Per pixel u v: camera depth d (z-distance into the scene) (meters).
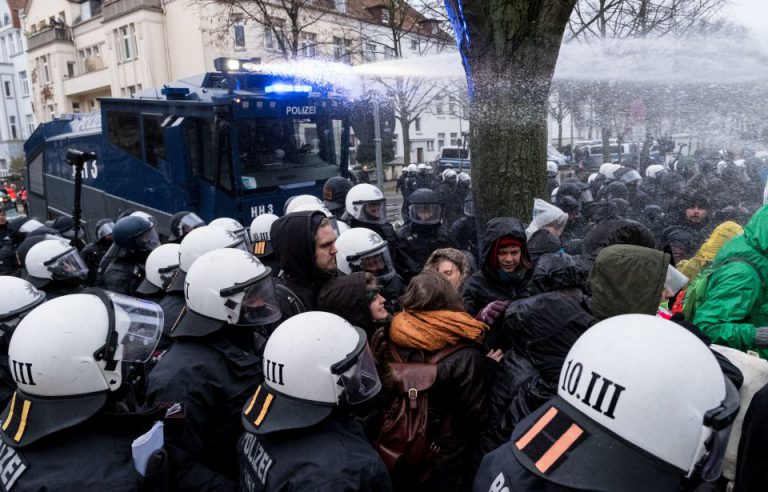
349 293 2.73
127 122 8.77
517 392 2.31
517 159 3.74
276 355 1.83
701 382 1.16
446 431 2.36
